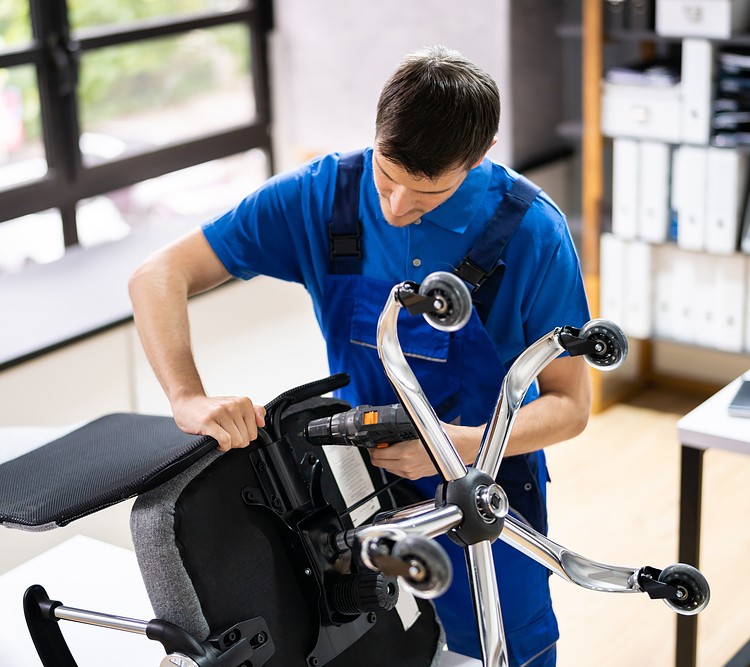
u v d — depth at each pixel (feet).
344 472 4.37
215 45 13.37
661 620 9.33
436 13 12.82
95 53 12.04
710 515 10.87
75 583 5.45
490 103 4.23
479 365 5.10
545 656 5.64
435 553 2.71
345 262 5.21
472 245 5.00
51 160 11.66
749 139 11.48
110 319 9.69
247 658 3.73
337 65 13.64
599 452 12.33
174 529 3.70
